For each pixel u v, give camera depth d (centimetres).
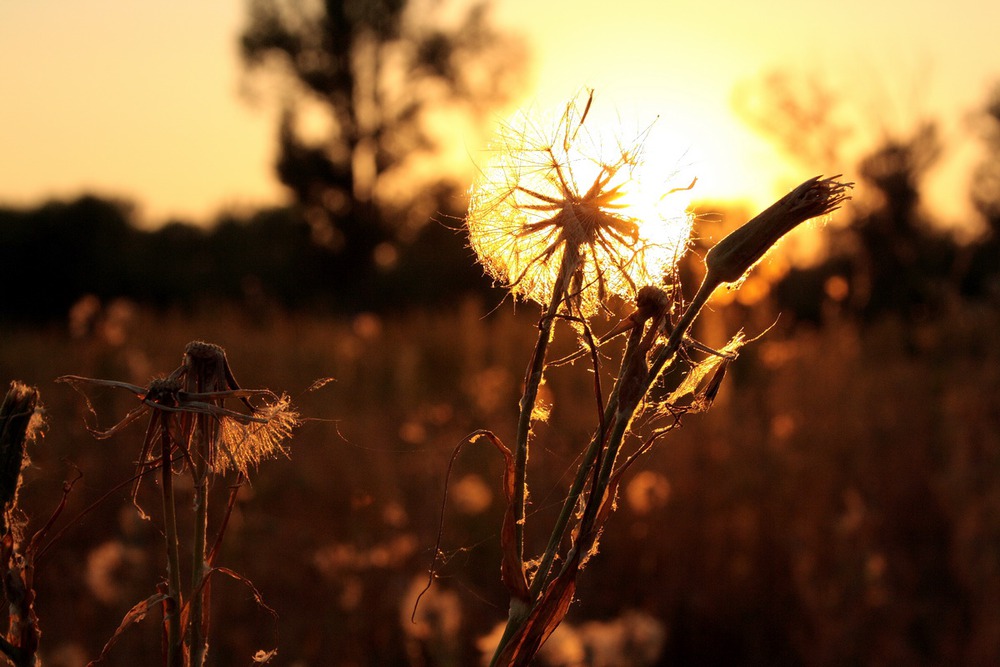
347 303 2361
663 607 361
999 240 1245
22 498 347
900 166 1248
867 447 468
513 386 729
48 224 2484
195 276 2606
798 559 371
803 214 87
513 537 90
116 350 764
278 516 376
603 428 88
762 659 348
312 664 301
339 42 2725
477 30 2736
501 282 97
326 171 2747
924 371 637
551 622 89
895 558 390
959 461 421
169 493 87
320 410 643
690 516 393
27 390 88
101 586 312
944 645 335
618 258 93
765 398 556
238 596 325
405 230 2772
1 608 86
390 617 313
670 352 87
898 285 1127
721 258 88
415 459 463
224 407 88
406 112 2770
